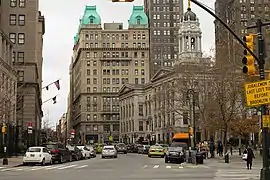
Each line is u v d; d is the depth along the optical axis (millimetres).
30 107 79312
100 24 177875
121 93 166750
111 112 176250
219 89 51031
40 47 117125
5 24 81625
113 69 177375
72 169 32688
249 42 18594
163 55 177250
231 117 51656
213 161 46188
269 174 17844
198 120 76125
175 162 44781
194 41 113812
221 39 68938
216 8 99312
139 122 149125
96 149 84750
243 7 94625
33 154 37875
